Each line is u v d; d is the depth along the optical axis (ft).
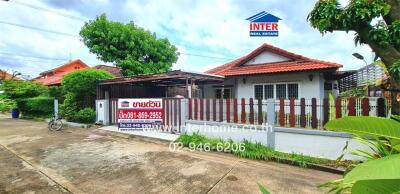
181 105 23.71
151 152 19.19
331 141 15.52
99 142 23.43
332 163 14.84
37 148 21.22
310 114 16.74
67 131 30.42
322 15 12.84
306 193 11.44
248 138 19.15
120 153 19.01
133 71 50.72
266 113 18.43
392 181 1.89
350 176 1.61
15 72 75.87
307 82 32.86
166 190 11.98
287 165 15.61
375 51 12.73
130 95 39.17
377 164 1.57
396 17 12.71
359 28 12.50
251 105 19.27
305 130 16.44
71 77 35.63
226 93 43.34
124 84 37.60
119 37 50.42
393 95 13.34
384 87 14.93
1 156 18.74
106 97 35.96
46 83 62.49
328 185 4.84
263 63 39.40
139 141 23.73
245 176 13.67
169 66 59.77
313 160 15.39
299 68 31.55
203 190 11.90
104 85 35.81
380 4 11.60
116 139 24.93
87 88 34.99
